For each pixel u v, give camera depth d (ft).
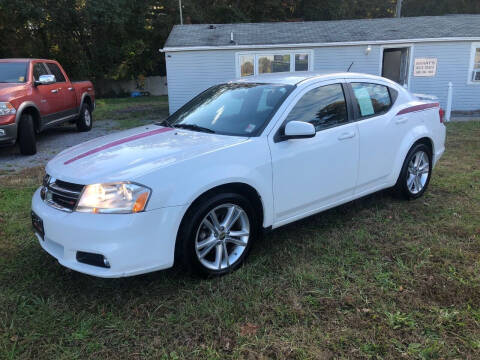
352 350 7.61
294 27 57.21
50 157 25.34
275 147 10.72
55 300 9.36
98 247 8.44
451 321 8.34
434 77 49.34
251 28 57.41
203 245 9.71
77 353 7.68
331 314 8.70
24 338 8.10
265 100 11.72
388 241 12.10
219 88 13.91
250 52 49.39
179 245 9.37
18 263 11.15
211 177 9.42
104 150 10.45
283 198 11.06
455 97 49.83
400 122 14.29
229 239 10.26
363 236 12.39
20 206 15.57
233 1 103.40
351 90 13.08
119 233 8.39
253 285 9.82
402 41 47.73
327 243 12.01
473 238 12.13
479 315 8.48
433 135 15.66
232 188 10.13
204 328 8.30
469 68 48.52
